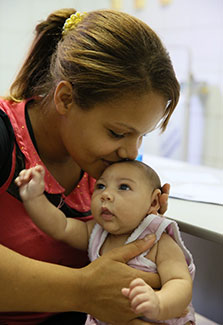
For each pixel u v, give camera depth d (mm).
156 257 902
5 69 3020
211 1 2578
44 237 931
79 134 861
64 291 782
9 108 951
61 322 1001
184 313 883
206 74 2650
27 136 932
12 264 754
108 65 792
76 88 826
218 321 1294
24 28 2971
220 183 1532
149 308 691
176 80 863
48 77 959
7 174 873
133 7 2932
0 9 2900
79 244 968
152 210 949
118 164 925
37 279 763
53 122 931
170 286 813
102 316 822
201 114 2658
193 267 922
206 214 1080
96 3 3062
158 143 2738
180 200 1245
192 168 1851
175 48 2650
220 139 2660
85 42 839
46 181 941
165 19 2803
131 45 801
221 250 1244
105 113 811
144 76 787
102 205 893
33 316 947
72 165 1032
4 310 782
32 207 867
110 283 807
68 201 1000
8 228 898
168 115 909
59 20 983
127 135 858
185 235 1340
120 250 859
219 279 1270
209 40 2621
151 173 959
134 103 795
